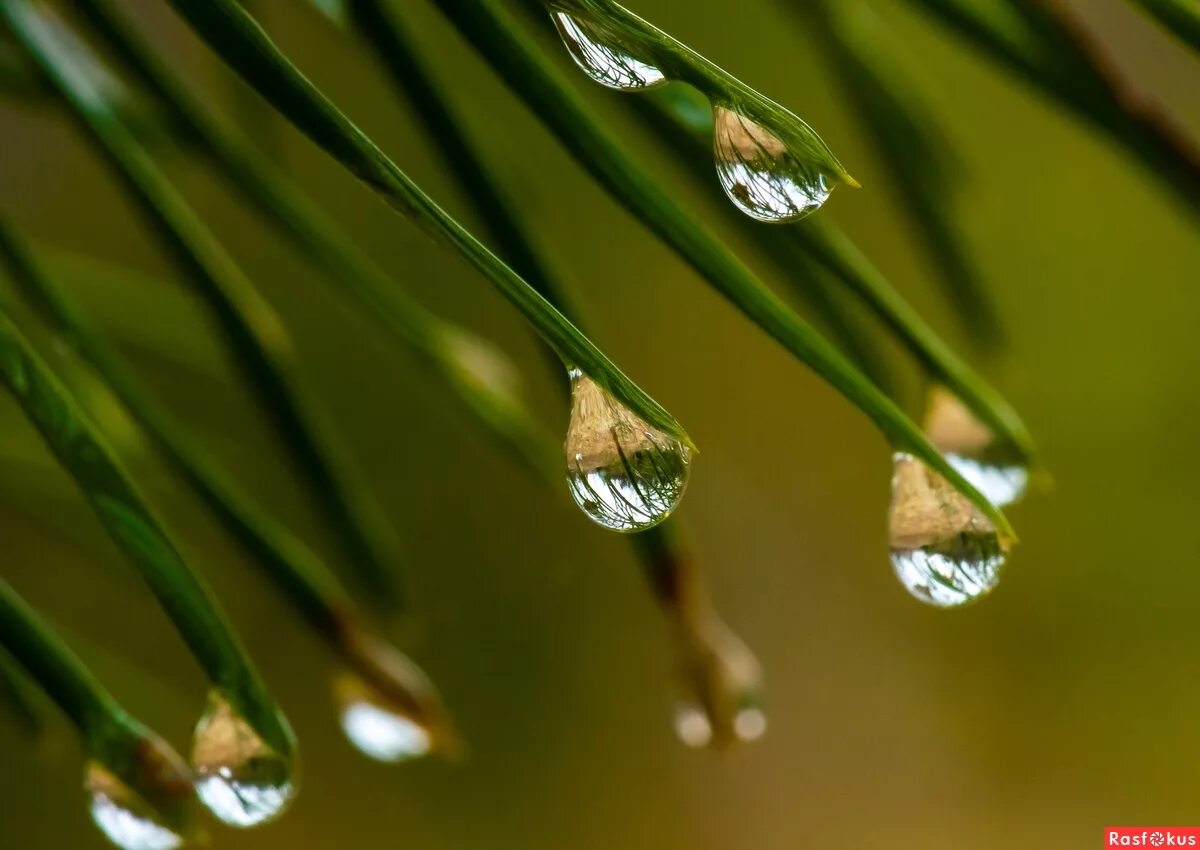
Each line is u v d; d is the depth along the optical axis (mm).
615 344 221
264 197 113
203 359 127
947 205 117
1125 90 106
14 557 158
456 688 225
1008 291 209
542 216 120
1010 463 112
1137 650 224
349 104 159
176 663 186
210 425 164
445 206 165
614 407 107
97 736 102
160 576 101
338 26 111
